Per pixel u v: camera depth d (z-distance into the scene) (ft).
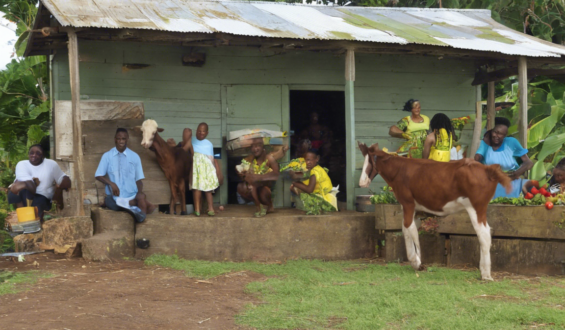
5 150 46.42
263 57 32.96
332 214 26.30
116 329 14.74
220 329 14.96
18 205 27.84
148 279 20.39
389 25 31.89
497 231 22.38
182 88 32.07
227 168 32.60
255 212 28.43
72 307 16.60
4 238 32.27
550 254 21.35
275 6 33.40
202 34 26.32
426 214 22.09
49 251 24.93
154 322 15.40
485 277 20.18
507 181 19.30
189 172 27.99
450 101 35.45
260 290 18.94
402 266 22.75
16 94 43.50
